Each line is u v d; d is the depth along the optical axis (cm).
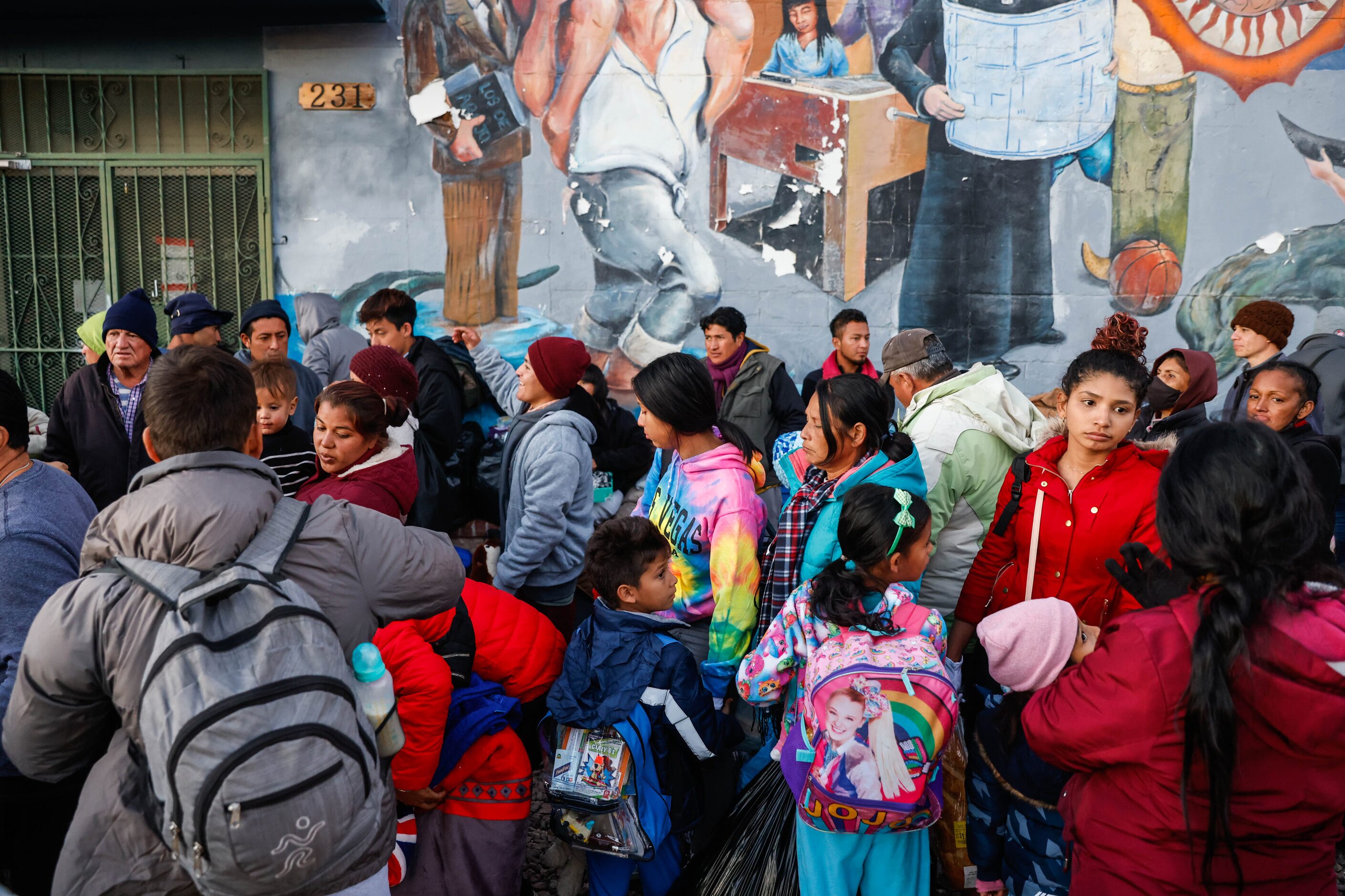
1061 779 216
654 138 554
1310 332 576
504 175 555
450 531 457
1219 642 139
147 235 564
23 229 560
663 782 252
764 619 270
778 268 564
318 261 558
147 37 546
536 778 372
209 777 139
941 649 226
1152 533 236
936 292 568
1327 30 555
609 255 561
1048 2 549
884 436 260
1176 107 559
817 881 227
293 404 336
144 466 355
